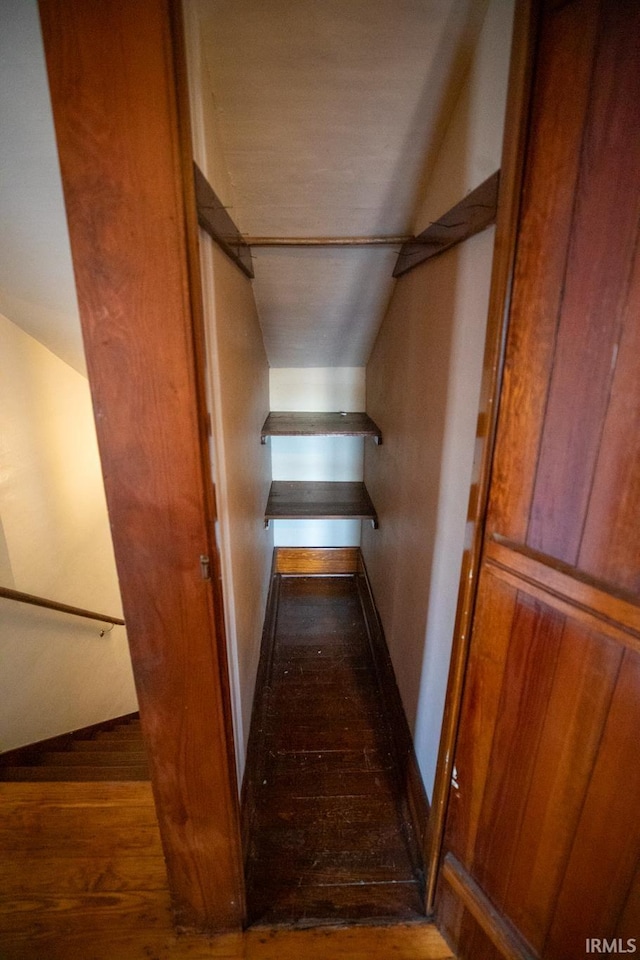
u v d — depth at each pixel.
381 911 1.10
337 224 1.34
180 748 0.88
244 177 1.15
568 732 0.70
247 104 0.96
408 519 1.47
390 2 0.78
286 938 1.04
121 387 0.66
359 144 1.06
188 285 0.62
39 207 1.00
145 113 0.56
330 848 1.24
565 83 0.57
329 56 0.87
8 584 1.80
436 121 1.01
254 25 0.81
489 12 0.78
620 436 0.58
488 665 0.83
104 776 1.57
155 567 0.75
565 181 0.59
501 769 0.84
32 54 0.72
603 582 0.62
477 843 0.92
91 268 0.61
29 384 1.96
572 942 0.76
